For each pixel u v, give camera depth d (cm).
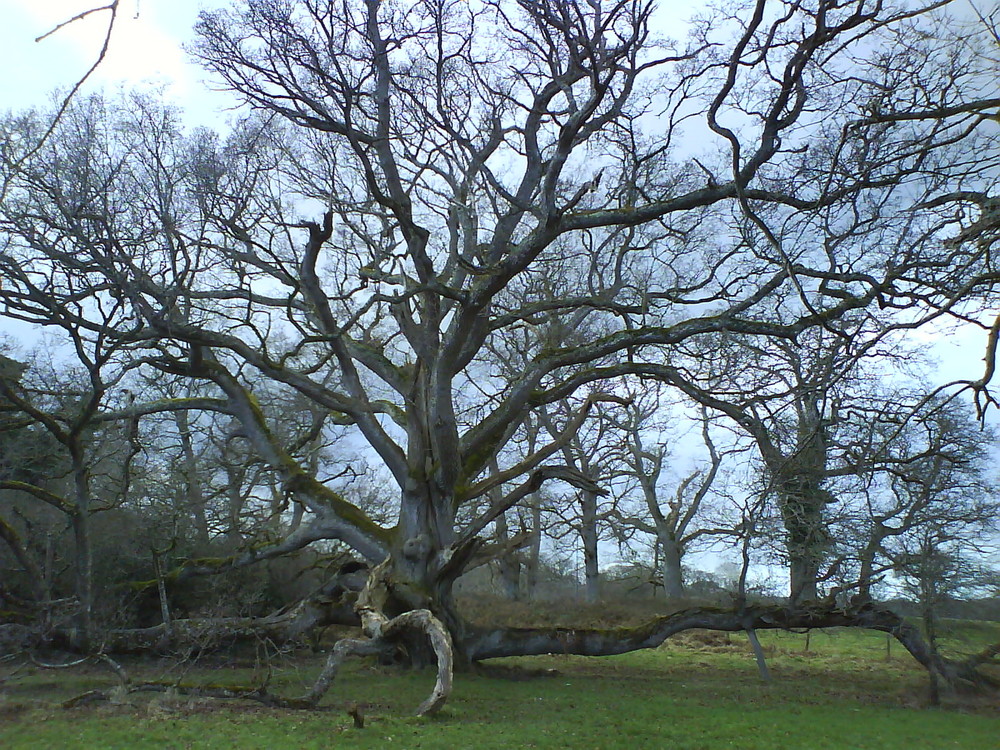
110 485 3028
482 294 1961
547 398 2494
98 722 1404
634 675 2408
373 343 2712
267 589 2878
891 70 1249
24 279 1842
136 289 1953
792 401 1190
